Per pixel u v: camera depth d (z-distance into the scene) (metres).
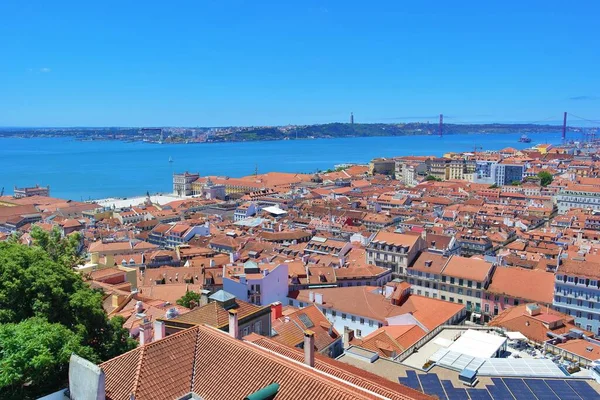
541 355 102.31
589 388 79.81
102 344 69.25
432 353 105.50
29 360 49.41
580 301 152.88
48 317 65.75
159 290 144.75
